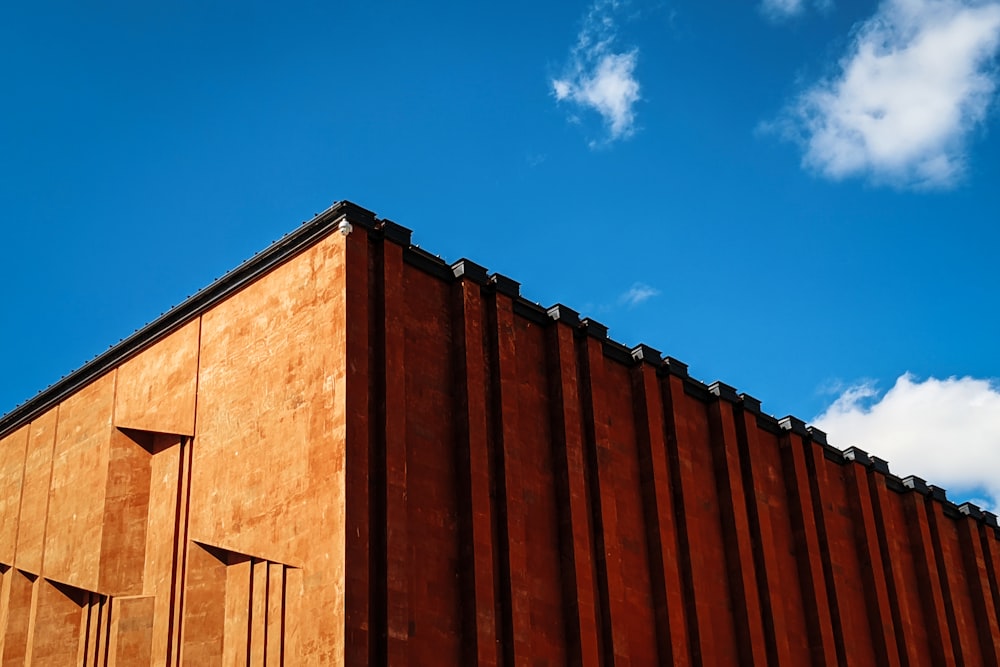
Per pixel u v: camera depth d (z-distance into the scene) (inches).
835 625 1487.5
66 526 1302.9
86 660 1211.2
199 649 1081.4
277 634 1002.1
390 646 968.3
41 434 1417.3
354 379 1043.9
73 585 1251.2
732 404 1497.3
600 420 1288.1
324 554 989.8
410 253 1171.3
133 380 1289.4
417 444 1095.6
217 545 1099.9
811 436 1585.9
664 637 1246.9
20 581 1358.3
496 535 1127.6
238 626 1050.7
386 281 1119.0
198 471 1159.0
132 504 1232.2
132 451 1256.2
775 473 1528.1
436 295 1190.3
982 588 1788.9
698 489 1389.0
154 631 1129.4
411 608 1021.2
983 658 1745.8
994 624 1782.7
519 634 1082.7
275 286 1154.7
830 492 1588.3
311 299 1107.3
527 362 1251.2
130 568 1204.5
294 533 1026.7
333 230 1117.1
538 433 1228.5
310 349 1085.1
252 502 1082.7
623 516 1275.8
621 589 1213.1
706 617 1302.9
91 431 1322.6
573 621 1149.7
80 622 1262.3
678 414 1398.9
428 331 1160.8
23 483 1414.9
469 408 1139.3
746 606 1350.9
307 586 995.3
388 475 1031.6
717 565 1366.9
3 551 1398.9
